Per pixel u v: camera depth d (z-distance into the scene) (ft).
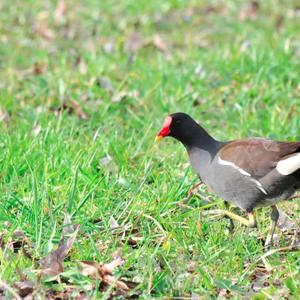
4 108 48.93
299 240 33.99
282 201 34.32
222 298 29.04
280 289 29.48
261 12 69.62
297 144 32.71
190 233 33.53
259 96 49.21
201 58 56.39
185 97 49.52
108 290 28.58
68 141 42.09
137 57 59.72
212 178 34.68
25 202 35.06
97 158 40.32
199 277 30.35
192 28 67.10
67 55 61.31
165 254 31.71
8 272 30.12
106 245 32.73
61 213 34.83
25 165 38.81
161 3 71.67
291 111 48.06
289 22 66.80
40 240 32.07
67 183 36.50
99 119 47.44
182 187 36.88
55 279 29.86
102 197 35.94
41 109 49.01
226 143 35.14
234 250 31.68
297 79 51.75
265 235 34.58
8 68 58.49
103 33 66.28
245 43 57.62
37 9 71.72
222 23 67.51
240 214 36.78
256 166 32.96
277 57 54.03
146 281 29.86
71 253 32.07
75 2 73.41
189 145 35.60
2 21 69.77
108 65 56.90
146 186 37.24
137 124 46.68
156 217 34.55
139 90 51.47
